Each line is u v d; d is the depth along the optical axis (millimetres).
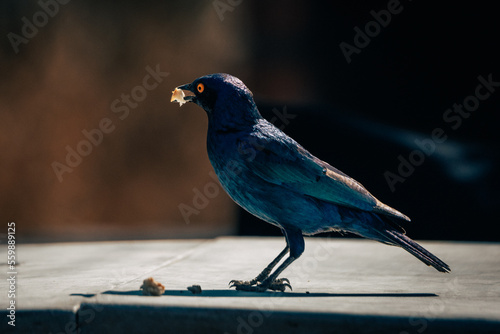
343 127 14180
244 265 7113
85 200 21891
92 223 21859
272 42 16297
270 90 16031
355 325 3922
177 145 22500
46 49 21609
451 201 12914
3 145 21250
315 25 15039
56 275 6184
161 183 22391
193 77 21984
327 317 3961
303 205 5512
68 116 21781
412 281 5938
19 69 21406
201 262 7395
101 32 22031
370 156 13656
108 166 22141
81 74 21922
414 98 13625
